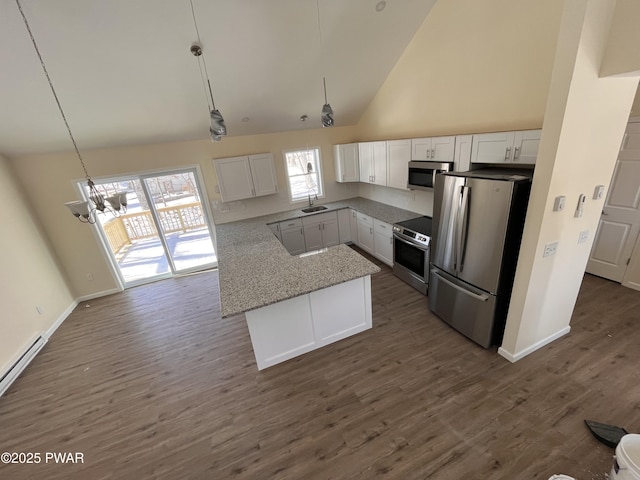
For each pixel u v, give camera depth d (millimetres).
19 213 3723
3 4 1938
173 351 3160
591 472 1666
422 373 2480
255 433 2115
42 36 2227
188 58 2822
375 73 4055
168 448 2074
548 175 1944
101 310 4230
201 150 4582
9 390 2811
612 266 3480
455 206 2629
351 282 2818
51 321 3793
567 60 1693
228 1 2373
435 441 1921
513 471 1709
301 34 2945
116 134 3791
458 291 2785
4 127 3088
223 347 3139
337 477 1774
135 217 6668
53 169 3977
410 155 3791
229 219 5043
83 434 2260
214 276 5023
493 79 2838
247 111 4012
